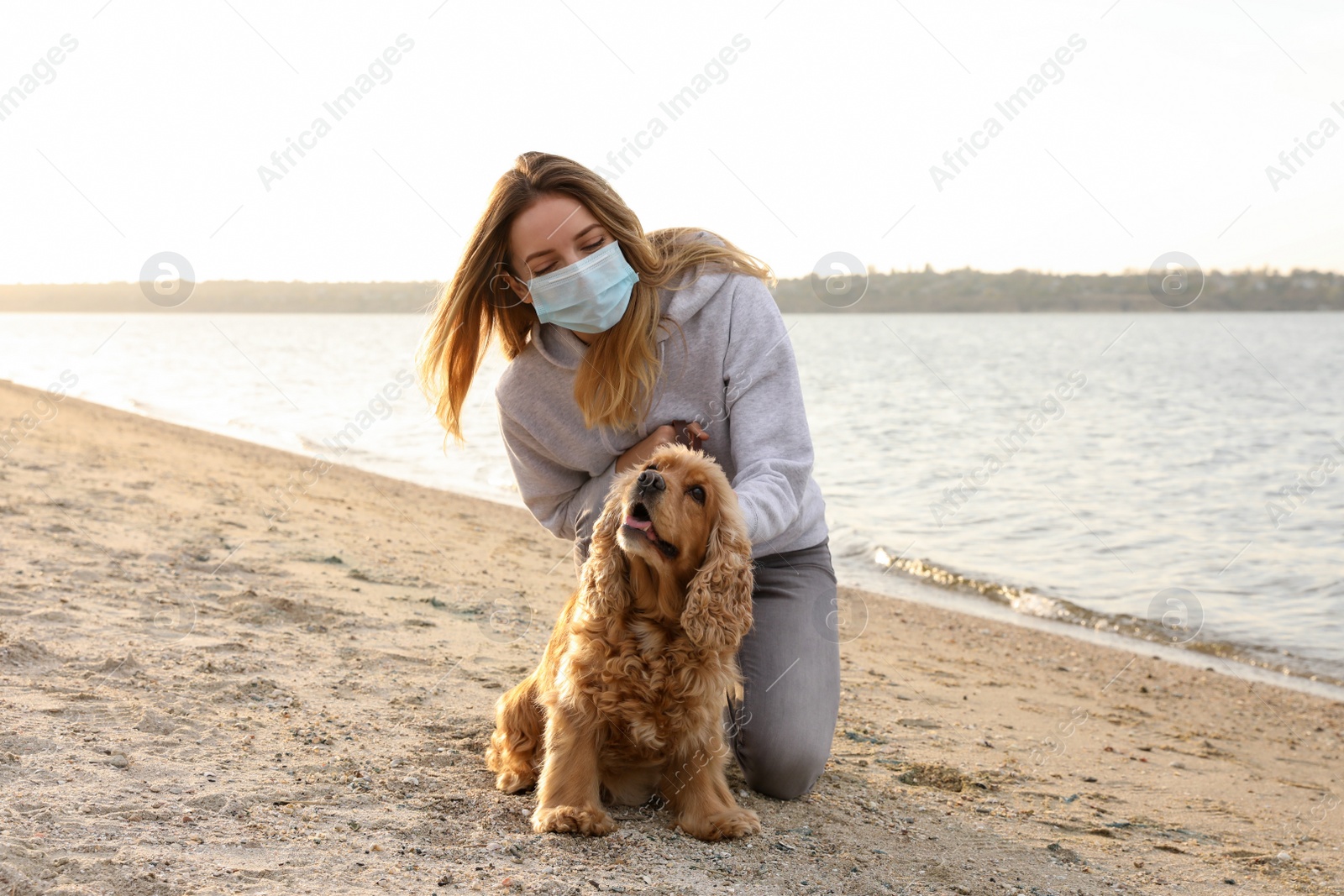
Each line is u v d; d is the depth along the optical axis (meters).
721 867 2.72
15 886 2.03
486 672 4.49
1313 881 3.30
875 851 3.04
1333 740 5.49
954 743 4.59
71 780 2.66
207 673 3.85
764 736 3.33
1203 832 3.76
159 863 2.23
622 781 3.21
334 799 2.84
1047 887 2.93
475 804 2.99
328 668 4.21
